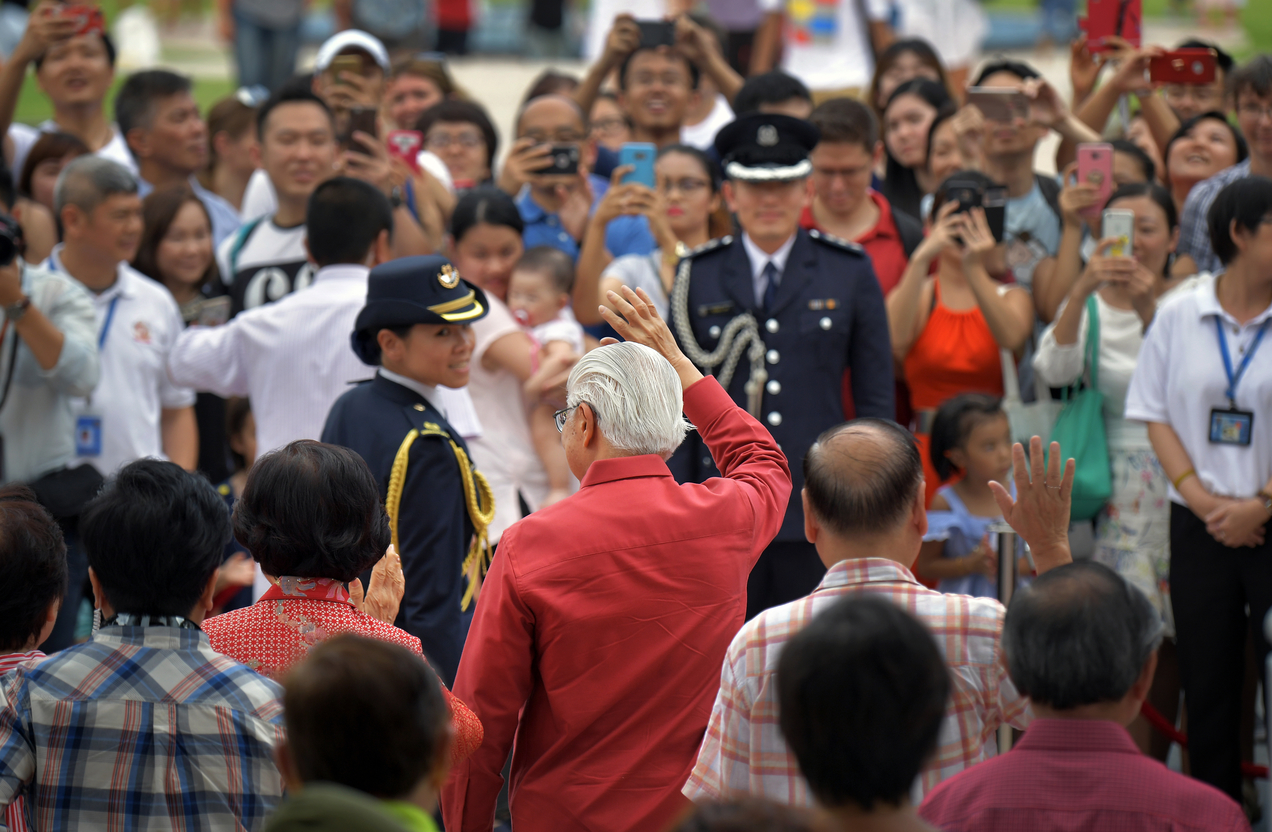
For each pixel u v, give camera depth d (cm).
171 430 1521
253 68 3478
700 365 1316
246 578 1341
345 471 775
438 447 1009
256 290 1517
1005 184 1589
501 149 3403
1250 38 4950
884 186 1941
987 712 704
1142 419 1282
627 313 929
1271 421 1218
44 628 790
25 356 1345
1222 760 1254
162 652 705
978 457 1359
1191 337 1253
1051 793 598
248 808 688
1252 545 1216
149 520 705
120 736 688
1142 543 1357
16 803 685
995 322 1402
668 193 1572
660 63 1938
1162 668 1378
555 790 790
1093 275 1341
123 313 1441
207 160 2069
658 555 789
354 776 500
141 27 4809
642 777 782
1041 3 4947
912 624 532
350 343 1137
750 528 825
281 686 714
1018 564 1273
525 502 1356
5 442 1351
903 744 515
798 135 1314
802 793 694
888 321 1351
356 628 767
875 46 2708
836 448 735
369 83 1958
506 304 1498
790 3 2659
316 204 1253
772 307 1309
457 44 5025
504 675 783
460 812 805
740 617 817
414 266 1036
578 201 1784
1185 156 1689
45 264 1488
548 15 4991
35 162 1778
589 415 814
